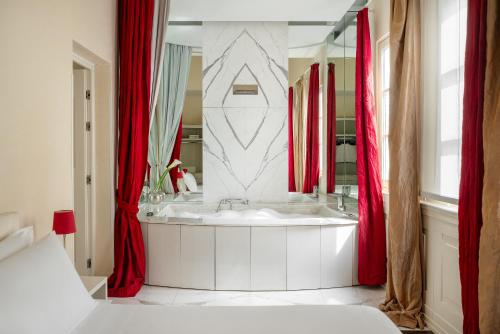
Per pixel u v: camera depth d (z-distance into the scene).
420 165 3.06
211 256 3.63
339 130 4.45
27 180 2.27
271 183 4.46
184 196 4.46
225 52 4.41
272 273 3.63
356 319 1.93
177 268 3.68
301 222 3.63
